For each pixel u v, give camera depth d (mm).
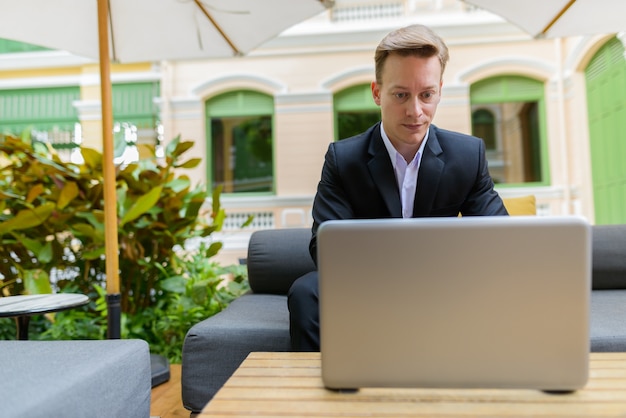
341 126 6363
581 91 5750
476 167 1279
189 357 1414
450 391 731
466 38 6074
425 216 1261
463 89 6051
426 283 705
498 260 694
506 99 6203
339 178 1270
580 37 5371
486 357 700
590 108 5645
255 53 6238
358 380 724
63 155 6430
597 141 5508
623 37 4617
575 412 643
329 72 6199
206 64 6297
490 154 6281
